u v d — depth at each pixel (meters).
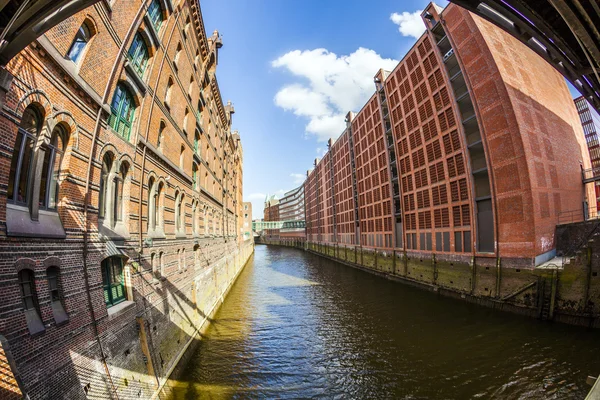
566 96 30.20
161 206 14.21
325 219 79.94
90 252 8.25
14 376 4.83
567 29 6.01
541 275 19.77
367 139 48.56
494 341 16.50
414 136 34.09
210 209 25.86
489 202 25.12
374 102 45.00
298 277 42.53
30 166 6.62
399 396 12.06
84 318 7.58
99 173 8.99
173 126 15.92
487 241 25.02
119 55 9.76
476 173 26.05
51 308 6.56
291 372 14.28
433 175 31.06
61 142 7.61
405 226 36.59
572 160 26.72
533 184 21.72
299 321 22.08
